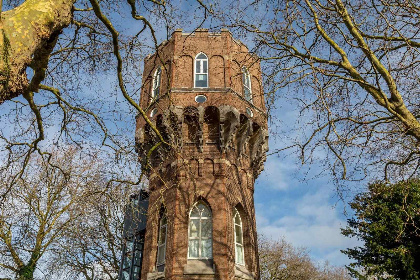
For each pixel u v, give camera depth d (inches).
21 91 246.4
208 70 848.3
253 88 917.2
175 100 765.9
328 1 426.0
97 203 684.1
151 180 808.3
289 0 431.2
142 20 399.5
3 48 213.0
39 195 846.5
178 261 657.6
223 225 689.6
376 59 398.9
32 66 326.6
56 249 929.5
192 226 713.0
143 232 919.7
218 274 642.2
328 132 405.7
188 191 727.7
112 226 1035.9
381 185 531.2
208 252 682.2
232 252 682.8
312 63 395.2
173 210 712.4
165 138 765.3
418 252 878.4
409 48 374.6
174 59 856.9
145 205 896.9
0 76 211.6
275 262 1585.9
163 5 415.2
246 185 804.0
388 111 420.8
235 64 880.9
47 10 253.4
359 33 433.4
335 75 404.5
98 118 436.1
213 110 788.6
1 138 448.1
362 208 979.3
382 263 945.5
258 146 836.6
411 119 398.3
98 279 1154.7
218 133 781.9
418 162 444.8
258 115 850.8
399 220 881.5
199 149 765.3
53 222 896.3
